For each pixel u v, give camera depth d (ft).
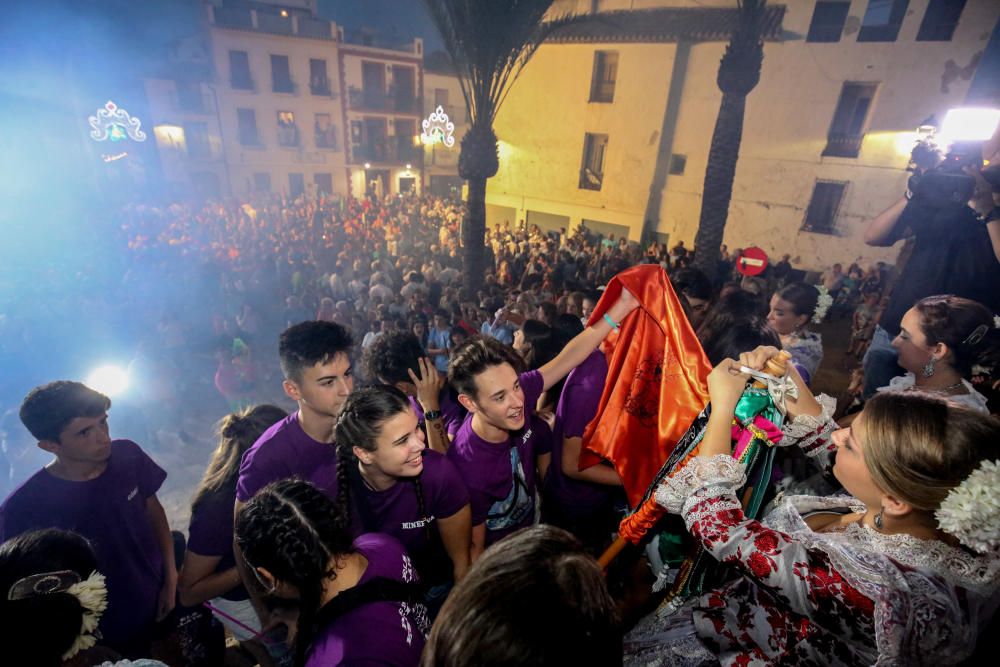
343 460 7.38
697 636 5.01
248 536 5.01
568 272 50.19
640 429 7.16
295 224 73.36
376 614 4.80
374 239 67.87
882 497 3.84
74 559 5.57
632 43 64.08
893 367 10.47
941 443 3.39
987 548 3.21
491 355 6.95
